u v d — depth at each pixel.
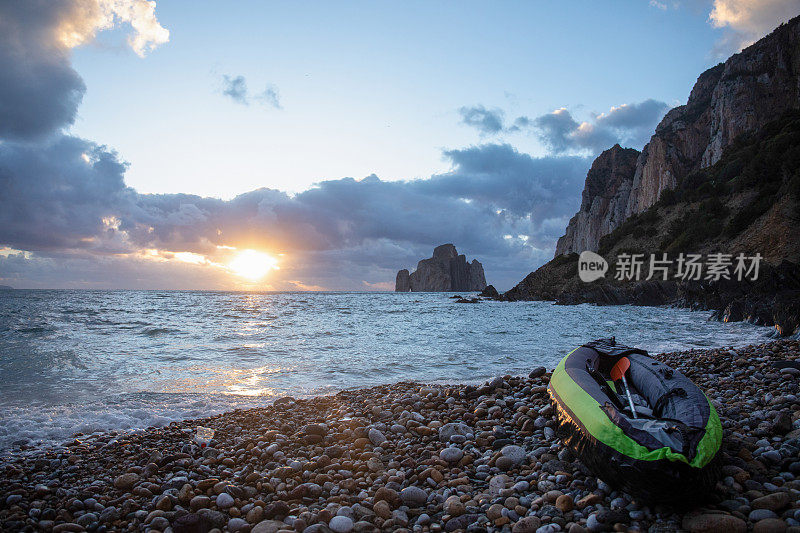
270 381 11.78
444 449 5.79
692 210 76.31
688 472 3.81
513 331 24.50
